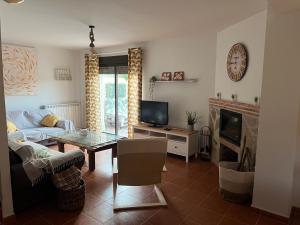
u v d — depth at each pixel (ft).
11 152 8.55
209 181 11.38
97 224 7.87
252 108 9.88
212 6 9.18
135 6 9.21
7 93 17.12
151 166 8.50
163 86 16.66
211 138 14.32
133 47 17.89
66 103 21.20
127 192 10.18
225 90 12.80
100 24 11.96
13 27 12.61
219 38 13.44
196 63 14.82
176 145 14.64
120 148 7.89
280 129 7.89
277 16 7.53
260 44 9.76
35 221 8.00
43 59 19.20
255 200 8.70
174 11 9.82
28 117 17.52
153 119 16.46
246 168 10.19
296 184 8.83
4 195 7.68
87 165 13.30
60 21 11.37
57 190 8.60
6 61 16.83
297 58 7.38
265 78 7.93
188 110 15.62
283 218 8.17
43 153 10.52
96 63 20.15
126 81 19.30
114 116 20.72
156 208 8.92
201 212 8.68
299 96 7.47
